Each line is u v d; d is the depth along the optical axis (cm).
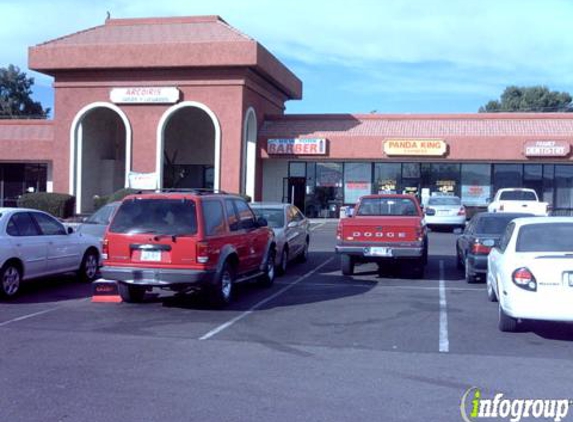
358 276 1502
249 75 3269
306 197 3575
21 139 3600
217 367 726
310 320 994
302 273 1554
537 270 828
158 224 1034
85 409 583
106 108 3516
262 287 1324
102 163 3628
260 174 3559
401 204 1579
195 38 3275
